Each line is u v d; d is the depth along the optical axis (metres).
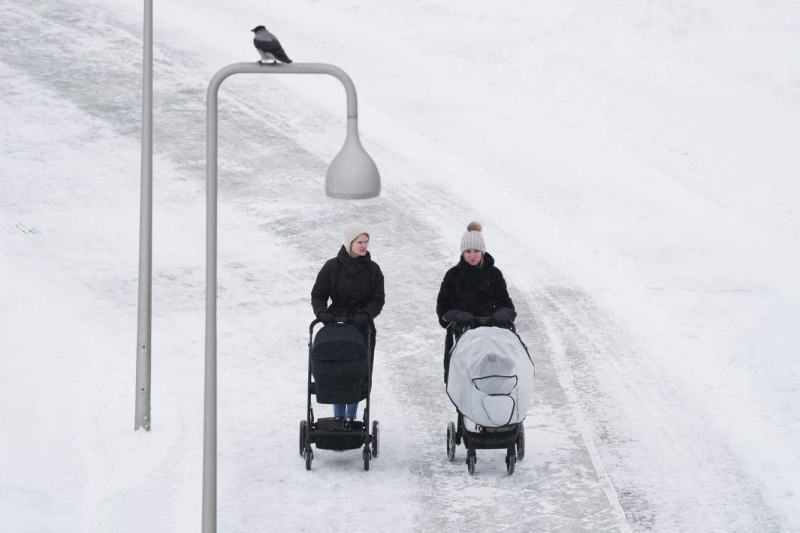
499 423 40.28
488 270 43.62
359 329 42.50
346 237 42.44
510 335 41.84
